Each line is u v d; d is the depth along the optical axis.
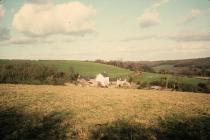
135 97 44.34
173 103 37.06
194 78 87.00
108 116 23.44
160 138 16.03
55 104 30.19
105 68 113.31
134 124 20.06
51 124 18.89
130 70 112.44
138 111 27.33
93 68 110.50
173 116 24.78
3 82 79.25
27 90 47.56
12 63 95.75
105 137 15.80
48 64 105.62
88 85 84.25
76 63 119.62
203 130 18.50
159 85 82.44
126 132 17.27
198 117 24.66
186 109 30.67
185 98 46.31
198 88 72.94
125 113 25.52
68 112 24.89
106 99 38.97
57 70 97.56
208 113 27.86
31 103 30.02
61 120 20.75
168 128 18.98
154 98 43.78
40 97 37.25
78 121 20.61
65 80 88.12
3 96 36.19
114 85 85.50
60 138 15.40
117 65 127.94
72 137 15.73
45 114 22.94
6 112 22.97
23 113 22.91
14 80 81.19
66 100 34.88
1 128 16.89
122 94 50.22
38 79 86.62
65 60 125.88
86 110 26.67
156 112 27.05
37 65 97.56
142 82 86.56
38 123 18.94
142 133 17.14
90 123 19.94
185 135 16.92
